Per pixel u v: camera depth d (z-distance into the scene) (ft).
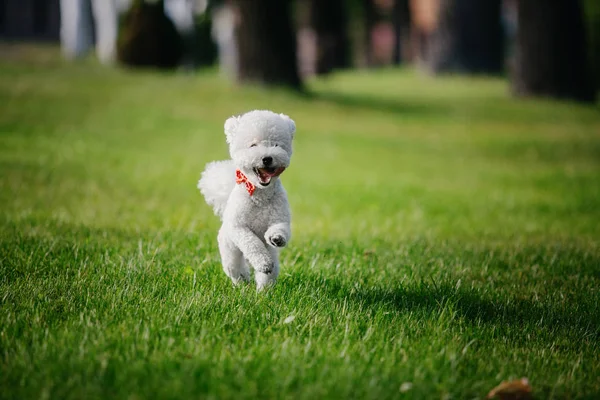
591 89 106.73
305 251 30.19
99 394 15.35
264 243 22.02
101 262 25.79
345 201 47.37
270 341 18.69
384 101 100.58
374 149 70.54
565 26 104.63
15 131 63.31
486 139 77.97
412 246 32.65
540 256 31.37
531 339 20.79
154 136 67.26
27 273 23.82
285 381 16.19
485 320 22.22
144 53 109.50
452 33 150.51
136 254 27.14
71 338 17.92
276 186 21.76
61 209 37.76
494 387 17.26
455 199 49.78
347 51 202.08
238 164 21.31
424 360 18.12
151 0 110.73
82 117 71.56
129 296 21.53
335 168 60.54
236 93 88.69
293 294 22.26
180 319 19.63
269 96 88.99
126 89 86.69
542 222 43.09
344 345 18.60
